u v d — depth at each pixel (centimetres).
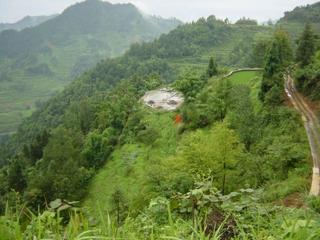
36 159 9231
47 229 381
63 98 18625
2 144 16750
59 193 5659
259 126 4744
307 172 2981
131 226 451
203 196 552
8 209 347
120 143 7269
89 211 435
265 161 3284
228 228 495
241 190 637
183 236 392
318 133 4031
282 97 5366
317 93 5150
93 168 6788
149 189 2831
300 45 7069
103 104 10094
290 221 432
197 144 3303
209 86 7444
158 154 6106
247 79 7394
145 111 8350
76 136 8712
